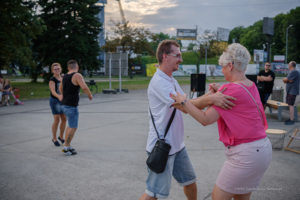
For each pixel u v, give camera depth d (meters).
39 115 8.85
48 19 26.64
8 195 3.07
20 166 4.05
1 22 15.39
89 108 10.52
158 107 2.11
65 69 28.12
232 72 1.90
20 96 15.36
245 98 1.75
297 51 62.62
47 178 3.58
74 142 5.46
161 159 1.99
